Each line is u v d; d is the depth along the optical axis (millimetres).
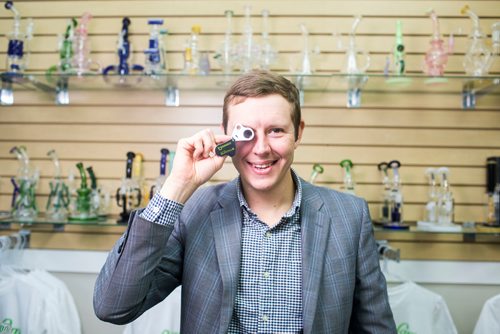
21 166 1773
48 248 1811
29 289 1551
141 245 808
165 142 1844
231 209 958
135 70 1698
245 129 854
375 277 978
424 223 1643
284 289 893
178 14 1850
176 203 838
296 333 872
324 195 1043
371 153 1798
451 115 1795
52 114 1864
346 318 911
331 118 1810
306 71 1661
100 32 1864
